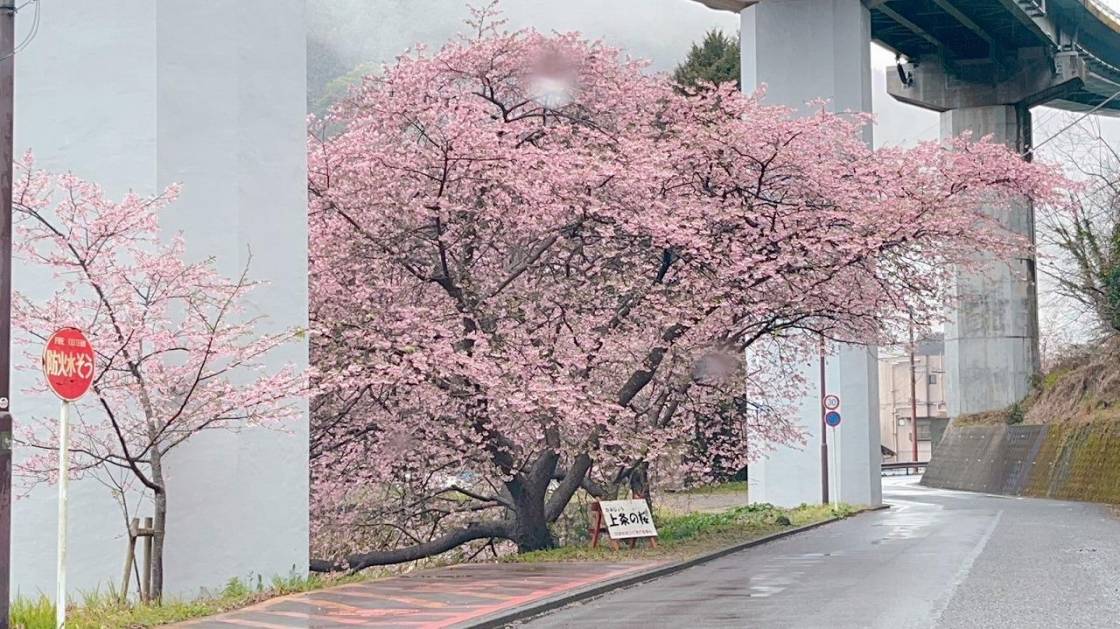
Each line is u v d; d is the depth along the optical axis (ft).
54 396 49.75
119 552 49.37
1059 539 72.95
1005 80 188.75
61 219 48.88
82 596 49.01
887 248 77.46
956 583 48.96
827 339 91.71
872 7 139.23
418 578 55.31
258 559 52.80
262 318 53.11
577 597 48.80
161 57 50.83
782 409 111.96
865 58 134.92
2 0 34.24
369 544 75.41
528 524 72.49
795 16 133.90
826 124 78.69
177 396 48.78
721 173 76.07
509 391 63.93
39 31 51.78
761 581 53.21
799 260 72.38
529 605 45.01
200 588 50.29
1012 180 78.95
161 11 50.90
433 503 76.23
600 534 78.43
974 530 83.92
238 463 51.85
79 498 49.52
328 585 53.11
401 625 40.34
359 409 69.77
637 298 73.36
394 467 71.15
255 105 53.42
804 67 133.08
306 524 55.52
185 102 51.39
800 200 76.07
